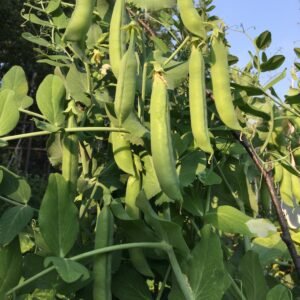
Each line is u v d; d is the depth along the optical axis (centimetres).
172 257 24
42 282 24
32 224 31
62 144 26
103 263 23
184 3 22
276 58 30
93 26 33
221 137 32
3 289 21
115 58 23
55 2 35
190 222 30
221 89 23
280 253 31
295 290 33
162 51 32
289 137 35
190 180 27
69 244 22
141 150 27
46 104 25
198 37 23
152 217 24
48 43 35
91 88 30
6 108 24
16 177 25
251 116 33
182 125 31
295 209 39
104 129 25
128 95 21
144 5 25
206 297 23
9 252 22
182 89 33
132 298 27
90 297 27
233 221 26
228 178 33
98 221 24
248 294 26
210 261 23
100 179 30
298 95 30
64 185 23
